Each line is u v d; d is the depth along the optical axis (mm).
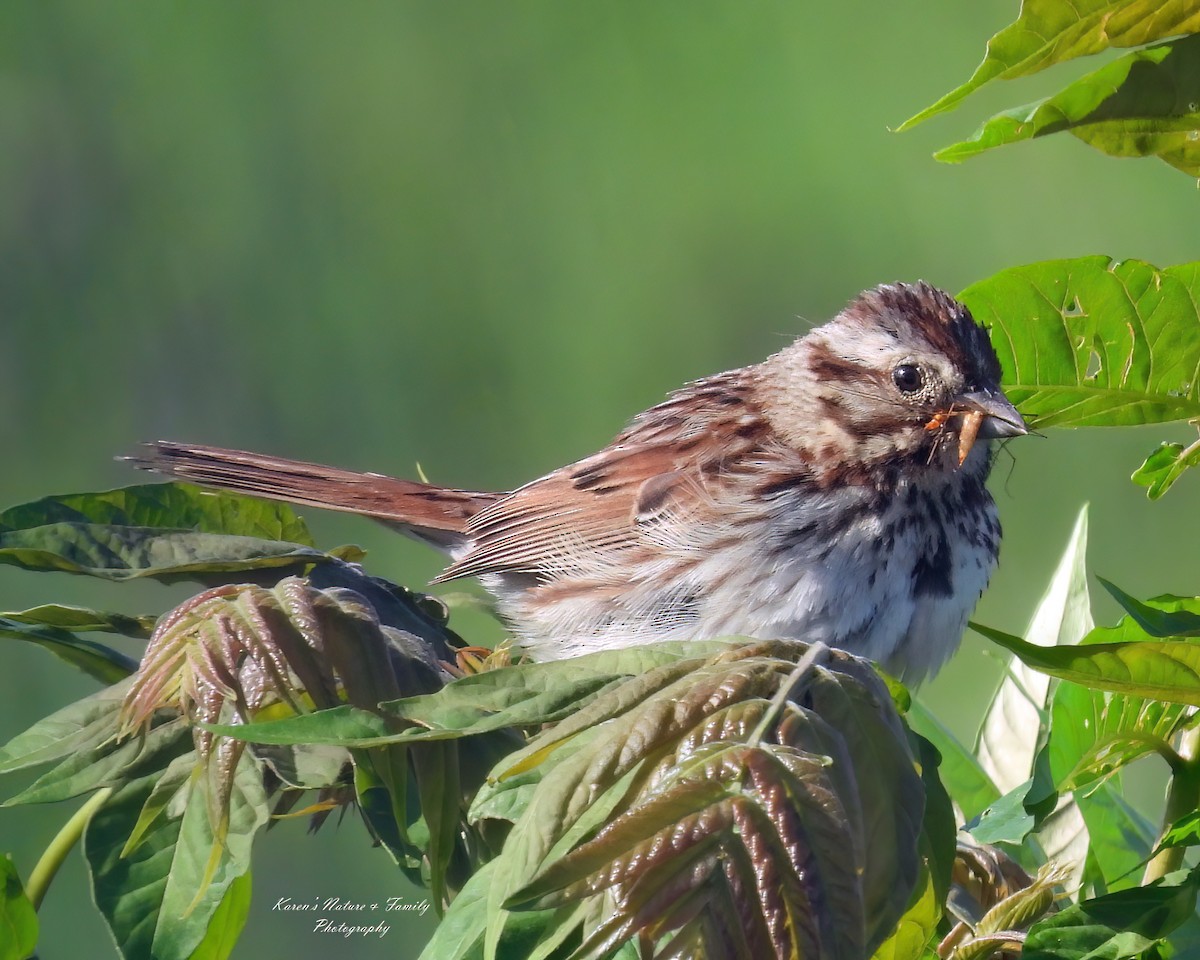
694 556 9070
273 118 18828
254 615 4641
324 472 11211
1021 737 6359
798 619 8742
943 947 5152
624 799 3686
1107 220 17078
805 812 3531
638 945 3832
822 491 8875
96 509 6023
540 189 19250
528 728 5168
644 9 19484
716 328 18062
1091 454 15016
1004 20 18672
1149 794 11680
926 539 8789
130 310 18078
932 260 17672
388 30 19750
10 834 13086
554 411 17562
